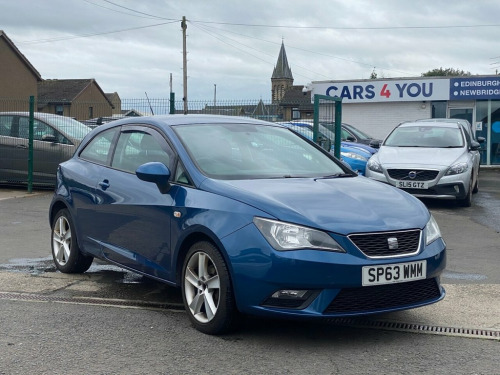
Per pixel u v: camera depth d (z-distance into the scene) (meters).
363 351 4.55
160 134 5.78
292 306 4.43
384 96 28.17
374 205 4.90
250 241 4.51
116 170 6.12
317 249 4.40
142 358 4.40
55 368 4.21
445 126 14.15
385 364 4.30
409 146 13.55
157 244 5.37
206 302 4.86
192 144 5.56
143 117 6.21
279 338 4.82
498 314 5.45
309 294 4.41
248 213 4.62
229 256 4.58
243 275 4.52
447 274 7.01
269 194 4.80
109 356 4.44
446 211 12.16
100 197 6.11
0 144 14.34
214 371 4.17
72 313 5.47
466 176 12.27
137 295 6.07
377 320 5.28
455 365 4.30
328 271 4.36
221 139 5.77
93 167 6.45
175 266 5.17
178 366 4.25
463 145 13.41
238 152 5.67
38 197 13.45
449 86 27.06
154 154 5.73
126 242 5.79
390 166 12.37
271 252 4.41
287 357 4.42
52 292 6.17
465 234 9.65
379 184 5.59
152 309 5.60
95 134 6.78
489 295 6.05
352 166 14.48
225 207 4.76
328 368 4.22
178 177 5.34
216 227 4.72
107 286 6.41
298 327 5.08
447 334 4.95
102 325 5.13
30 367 4.23
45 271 7.05
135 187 5.71
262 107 14.67
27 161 14.15
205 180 5.11
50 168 13.97
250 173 5.41
